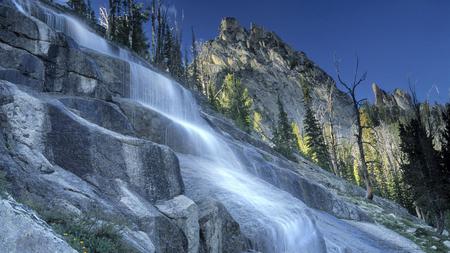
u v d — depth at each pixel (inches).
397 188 2351.1
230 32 6437.0
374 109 3821.4
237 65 5516.7
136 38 1827.0
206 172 627.5
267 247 500.1
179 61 2448.3
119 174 387.9
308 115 2554.1
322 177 1376.7
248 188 627.8
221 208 447.8
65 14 1151.0
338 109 4394.7
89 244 272.7
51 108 383.2
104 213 328.2
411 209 2250.2
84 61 573.3
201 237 409.7
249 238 488.1
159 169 420.8
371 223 1043.9
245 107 2378.2
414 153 1193.4
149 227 350.6
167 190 418.3
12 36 502.3
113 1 1766.7
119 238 297.1
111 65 745.6
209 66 5270.7
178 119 904.9
